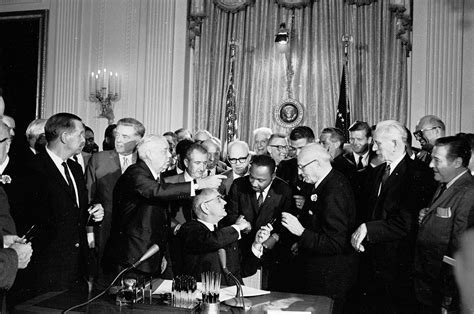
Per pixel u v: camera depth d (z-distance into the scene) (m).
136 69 8.21
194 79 8.15
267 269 4.18
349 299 3.85
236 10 7.99
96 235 4.54
